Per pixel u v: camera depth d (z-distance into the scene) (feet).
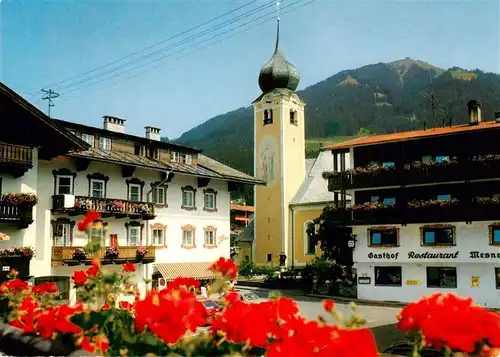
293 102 222.28
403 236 124.26
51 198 99.60
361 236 130.21
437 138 125.29
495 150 117.80
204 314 12.79
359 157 135.33
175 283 15.92
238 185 147.54
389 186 125.80
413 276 123.03
